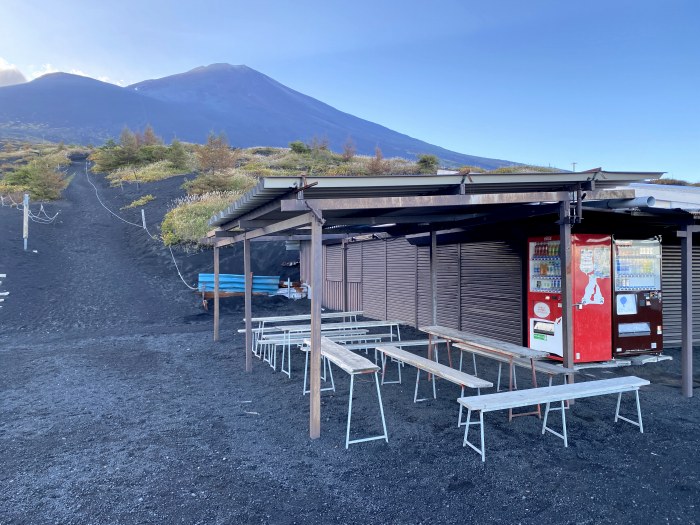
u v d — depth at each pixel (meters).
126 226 22.50
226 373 7.17
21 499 3.40
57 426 4.96
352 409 5.29
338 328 8.04
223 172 28.56
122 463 4.00
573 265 6.85
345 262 13.20
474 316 8.98
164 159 39.66
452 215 7.20
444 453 4.07
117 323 12.23
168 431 4.75
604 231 7.07
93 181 34.81
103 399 5.91
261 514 3.14
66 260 17.52
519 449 4.13
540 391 4.34
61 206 26.09
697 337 8.36
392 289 11.93
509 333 8.03
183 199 25.41
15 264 16.05
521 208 6.00
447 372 4.85
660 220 6.16
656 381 6.25
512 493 3.36
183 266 17.34
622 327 7.19
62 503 3.34
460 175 4.73
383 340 9.41
